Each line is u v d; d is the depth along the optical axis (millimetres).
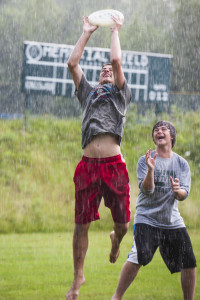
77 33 74500
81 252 8469
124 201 8422
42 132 33375
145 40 66250
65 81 31812
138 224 9148
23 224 22406
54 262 14734
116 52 8250
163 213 9125
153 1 76375
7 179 26844
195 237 19562
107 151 8320
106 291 11281
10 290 11320
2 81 69000
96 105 8391
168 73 32969
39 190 26125
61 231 22031
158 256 15859
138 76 32719
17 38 72188
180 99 40688
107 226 22453
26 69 31562
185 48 63375
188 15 64375
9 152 30062
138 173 9406
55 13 78250
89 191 8391
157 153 8852
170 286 11828
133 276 9047
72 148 31766
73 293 8297
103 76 8758
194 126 33781
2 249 16953
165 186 9148
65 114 50656
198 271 13266
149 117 34969
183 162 9406
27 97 33656
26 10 76875
